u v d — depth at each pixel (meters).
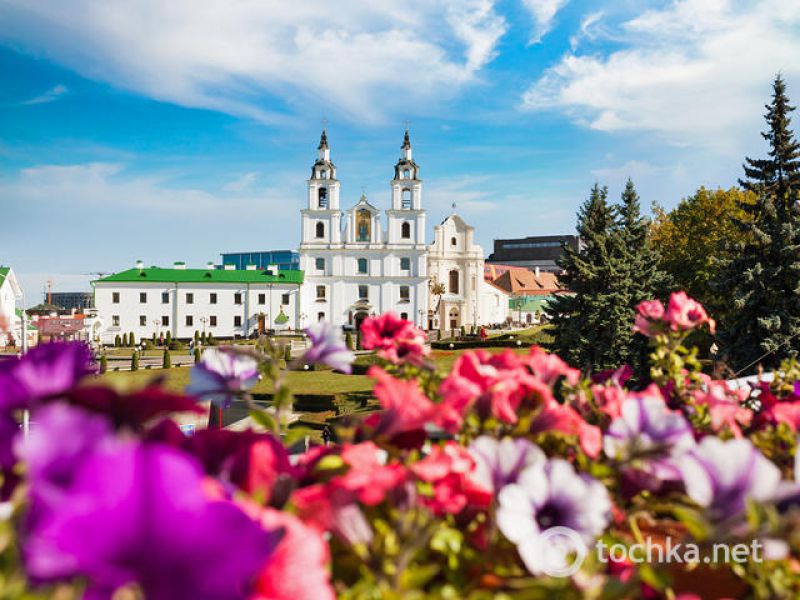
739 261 22.06
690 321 2.50
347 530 1.14
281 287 63.81
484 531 1.35
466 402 1.60
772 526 1.09
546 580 1.09
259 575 0.88
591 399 2.07
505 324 77.69
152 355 52.62
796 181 24.58
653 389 2.05
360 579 1.16
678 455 1.42
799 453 1.21
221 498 1.01
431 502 1.30
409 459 1.48
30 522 0.77
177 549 0.74
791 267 20.64
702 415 2.12
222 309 63.53
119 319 62.59
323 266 65.44
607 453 1.48
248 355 1.68
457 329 70.12
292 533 0.94
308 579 0.90
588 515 1.21
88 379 1.21
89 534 0.71
